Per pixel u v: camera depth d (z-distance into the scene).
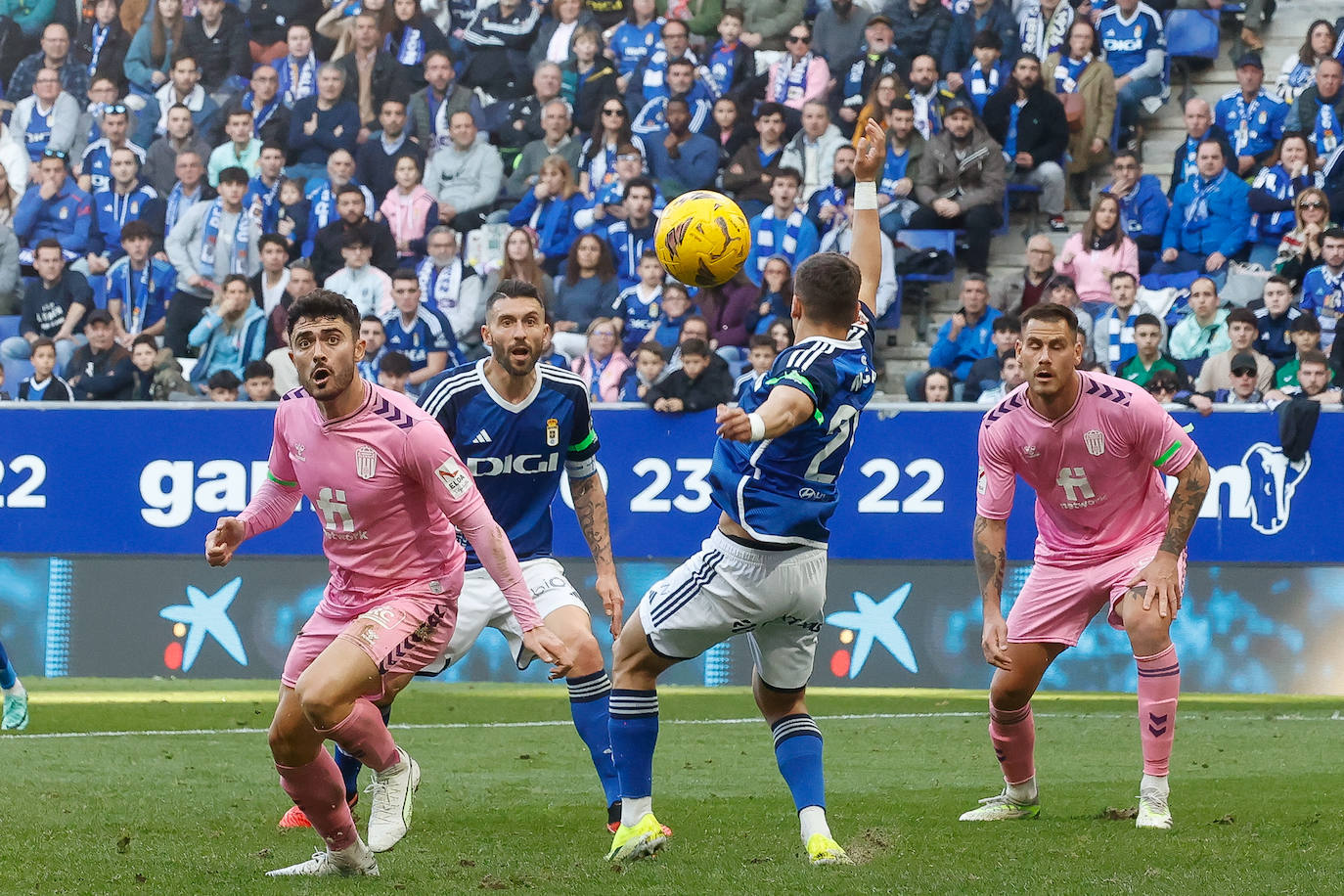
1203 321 22.75
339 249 24.78
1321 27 24.75
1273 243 23.97
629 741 8.38
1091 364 23.22
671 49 26.31
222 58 27.72
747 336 23.31
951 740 14.98
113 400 24.03
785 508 8.02
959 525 19.53
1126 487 10.08
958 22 25.78
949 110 24.66
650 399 19.98
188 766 12.90
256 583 20.45
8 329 26.12
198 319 25.58
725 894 7.18
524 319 9.77
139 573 20.70
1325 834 9.21
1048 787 11.84
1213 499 19.27
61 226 27.05
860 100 25.67
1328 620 19.00
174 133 27.03
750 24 26.75
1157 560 9.63
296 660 8.17
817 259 8.18
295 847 8.80
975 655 19.53
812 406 7.78
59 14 28.08
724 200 9.45
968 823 9.98
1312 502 19.02
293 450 7.85
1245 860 8.25
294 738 7.43
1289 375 21.55
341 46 26.94
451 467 7.65
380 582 7.95
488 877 7.58
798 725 8.39
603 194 25.62
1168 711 9.75
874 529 19.73
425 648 7.95
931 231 24.44
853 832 9.54
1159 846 8.75
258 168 26.81
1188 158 24.38
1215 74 26.27
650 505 19.98
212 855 8.47
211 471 20.64
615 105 25.67
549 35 26.88
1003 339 22.17
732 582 8.08
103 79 27.84
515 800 11.18
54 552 20.83
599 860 8.34
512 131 26.58
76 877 7.65
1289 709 17.97
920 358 24.91
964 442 19.56
